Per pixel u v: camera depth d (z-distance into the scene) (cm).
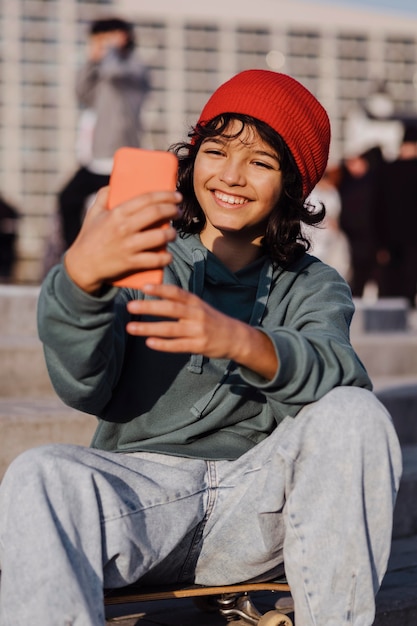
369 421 152
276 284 181
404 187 659
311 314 172
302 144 176
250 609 193
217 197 177
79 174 524
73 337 145
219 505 165
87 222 143
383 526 154
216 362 172
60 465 145
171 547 158
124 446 170
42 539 138
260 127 172
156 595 158
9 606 136
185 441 170
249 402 173
